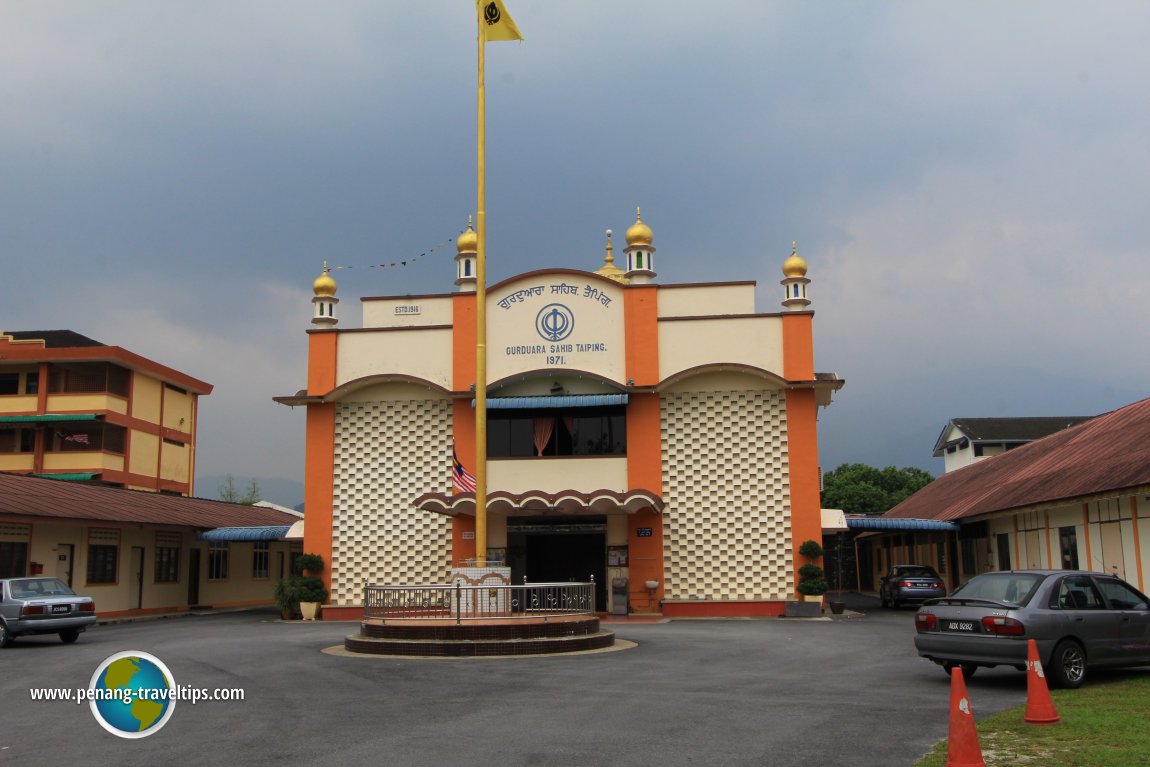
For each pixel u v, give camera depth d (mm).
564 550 30891
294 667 17328
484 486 21938
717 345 30547
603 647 19922
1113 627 13734
